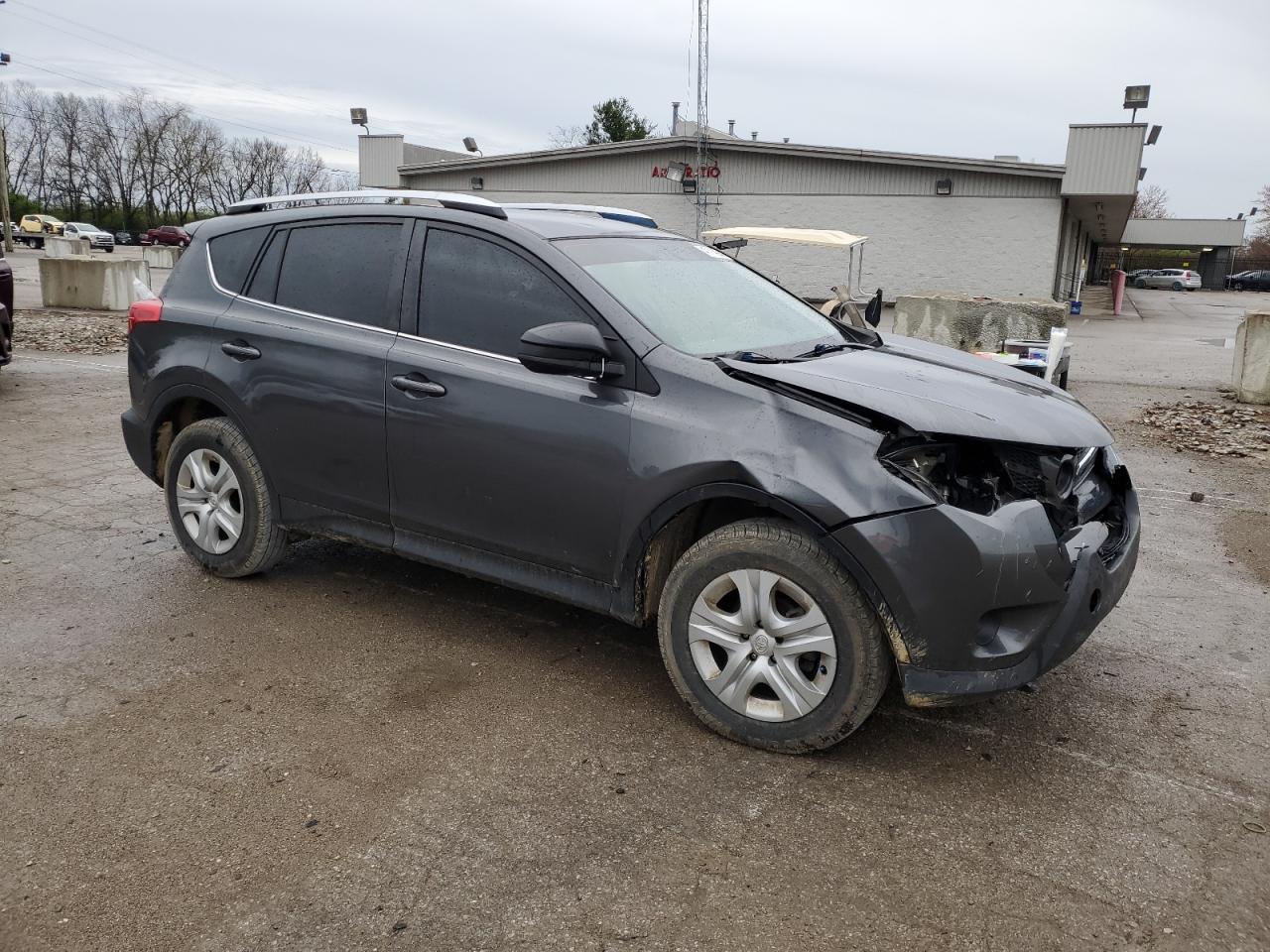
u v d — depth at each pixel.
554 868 2.67
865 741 3.42
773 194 33.31
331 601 4.55
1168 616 4.69
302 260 4.35
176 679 3.74
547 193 35.78
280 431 4.29
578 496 3.51
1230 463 8.13
